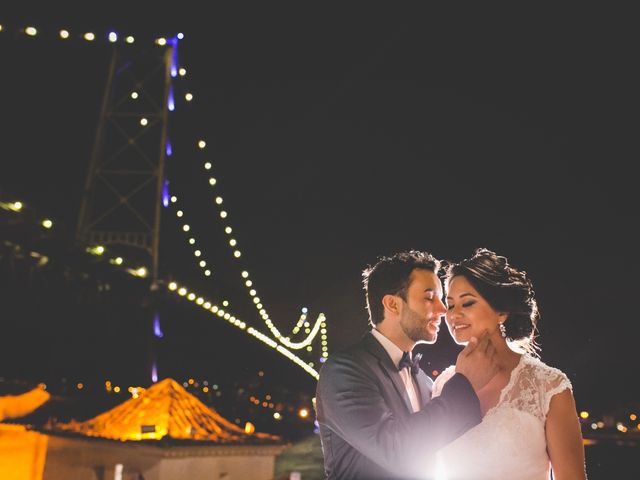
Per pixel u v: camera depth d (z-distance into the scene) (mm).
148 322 14164
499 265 3131
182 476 5961
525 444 2844
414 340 2947
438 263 3051
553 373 2926
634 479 17875
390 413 2617
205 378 22641
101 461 5996
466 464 2912
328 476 2738
